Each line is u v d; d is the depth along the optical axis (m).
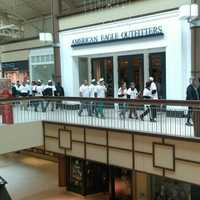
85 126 10.45
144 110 9.78
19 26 25.02
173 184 11.86
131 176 12.77
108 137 9.96
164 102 8.48
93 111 11.30
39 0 20.94
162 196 12.22
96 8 15.14
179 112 9.18
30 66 20.72
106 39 14.41
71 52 16.06
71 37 15.99
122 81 14.54
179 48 12.02
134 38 13.37
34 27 23.86
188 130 8.73
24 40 21.08
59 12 16.72
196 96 9.80
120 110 10.40
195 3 11.27
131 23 13.42
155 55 13.12
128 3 13.38
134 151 9.35
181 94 12.12
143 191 12.53
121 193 13.14
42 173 16.86
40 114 12.48
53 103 12.61
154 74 13.23
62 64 16.64
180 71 12.06
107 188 13.83
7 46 22.81
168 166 8.60
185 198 11.59
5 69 23.31
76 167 13.72
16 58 22.11
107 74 15.21
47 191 14.17
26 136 11.39
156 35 12.62
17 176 16.48
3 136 10.85
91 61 15.94
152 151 8.91
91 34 15.05
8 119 11.04
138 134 9.12
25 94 16.05
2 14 24.19
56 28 16.64
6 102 11.14
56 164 18.38
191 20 11.26
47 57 19.36
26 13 23.48
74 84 16.23
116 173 13.20
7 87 12.80
